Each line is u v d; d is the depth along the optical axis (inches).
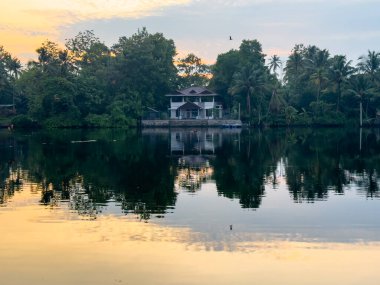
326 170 1389.0
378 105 4372.5
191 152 1953.7
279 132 3575.3
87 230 729.0
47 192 1038.4
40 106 4232.3
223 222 780.0
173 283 532.4
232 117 4598.9
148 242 668.7
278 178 1243.2
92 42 5398.6
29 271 567.5
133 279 543.5
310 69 4682.6
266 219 799.7
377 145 2252.7
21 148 2121.1
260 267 577.0
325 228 744.3
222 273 558.9
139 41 4726.9
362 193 1028.5
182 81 5393.7
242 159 1692.9
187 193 1032.8
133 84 4576.8
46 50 4677.7
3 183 1157.1
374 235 706.8
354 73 4370.1
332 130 3843.5
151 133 3511.3
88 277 549.3
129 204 914.7
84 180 1205.7
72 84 4247.0
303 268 575.2
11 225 758.5
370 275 554.9
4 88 4729.3
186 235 703.7
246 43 4879.4
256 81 4313.5
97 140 2684.5
